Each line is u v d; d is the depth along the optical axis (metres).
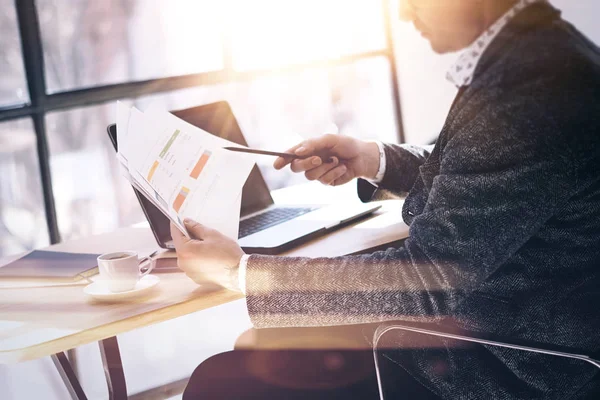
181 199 1.38
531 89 1.08
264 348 1.54
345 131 4.35
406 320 1.19
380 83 4.33
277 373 1.42
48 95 3.35
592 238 1.12
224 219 1.36
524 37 1.12
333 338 1.56
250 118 4.09
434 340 1.24
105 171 4.04
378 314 1.21
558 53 1.10
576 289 1.16
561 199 1.08
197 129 1.45
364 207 1.84
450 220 1.12
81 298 1.36
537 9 1.14
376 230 1.66
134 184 1.55
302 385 1.37
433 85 4.28
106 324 1.20
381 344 1.27
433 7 1.17
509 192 1.08
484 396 1.19
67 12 3.89
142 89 3.55
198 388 1.38
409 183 1.80
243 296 1.34
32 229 3.52
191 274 1.33
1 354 1.13
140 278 1.42
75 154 3.86
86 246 1.78
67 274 1.48
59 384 2.88
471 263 1.12
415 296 1.17
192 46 3.90
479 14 1.16
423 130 4.35
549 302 1.15
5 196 3.44
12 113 3.27
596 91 1.08
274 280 1.26
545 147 1.07
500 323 1.16
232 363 1.46
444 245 1.13
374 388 1.35
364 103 4.35
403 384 1.30
